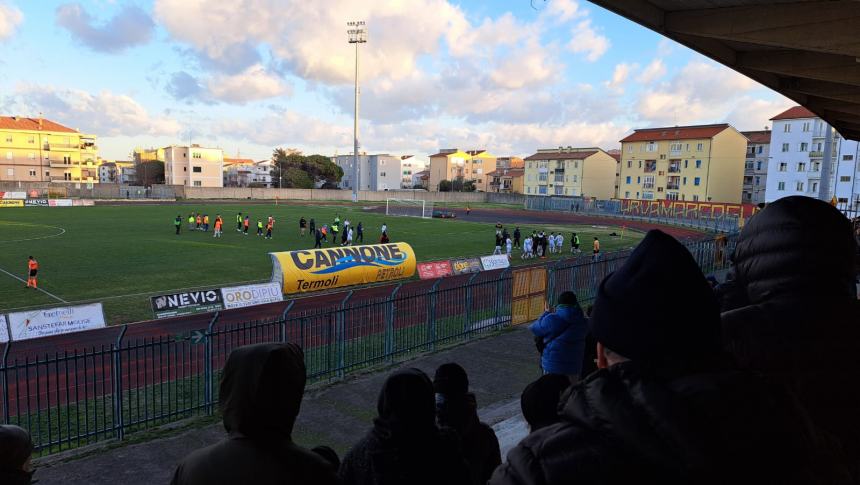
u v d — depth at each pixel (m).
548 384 3.73
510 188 132.50
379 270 26.03
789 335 1.81
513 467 1.40
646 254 1.44
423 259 34.44
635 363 1.36
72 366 13.87
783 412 1.29
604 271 21.44
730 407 1.22
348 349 14.66
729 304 2.57
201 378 12.99
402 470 2.71
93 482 7.95
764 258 1.97
